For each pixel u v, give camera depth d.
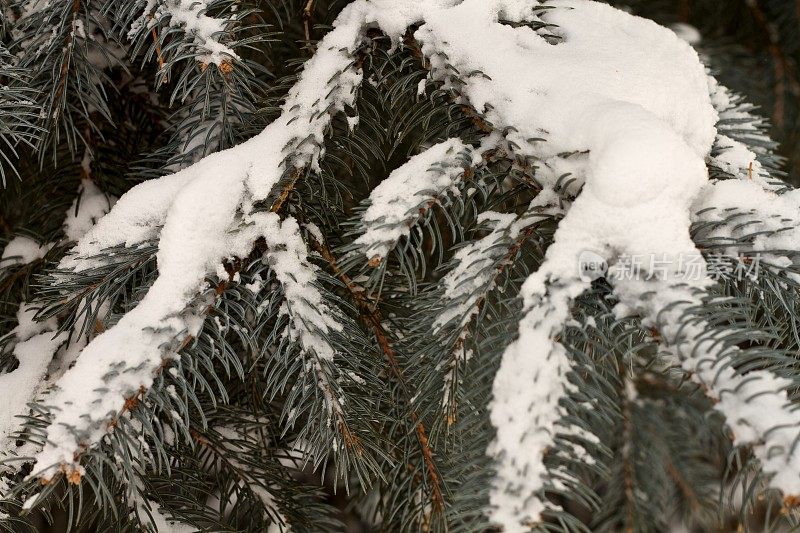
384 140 1.09
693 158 0.94
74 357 1.05
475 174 0.99
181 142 1.05
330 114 1.02
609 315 0.94
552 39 1.02
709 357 0.91
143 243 1.00
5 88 1.00
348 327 1.00
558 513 0.92
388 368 1.03
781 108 1.48
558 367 0.94
